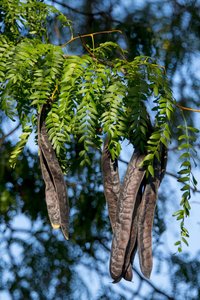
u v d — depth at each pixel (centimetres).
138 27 799
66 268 798
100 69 388
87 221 786
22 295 796
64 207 395
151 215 390
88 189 775
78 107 379
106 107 384
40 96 387
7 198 773
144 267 384
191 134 725
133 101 380
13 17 484
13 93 407
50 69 392
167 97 390
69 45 739
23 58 397
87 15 791
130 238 391
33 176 775
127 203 387
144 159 382
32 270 798
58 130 387
